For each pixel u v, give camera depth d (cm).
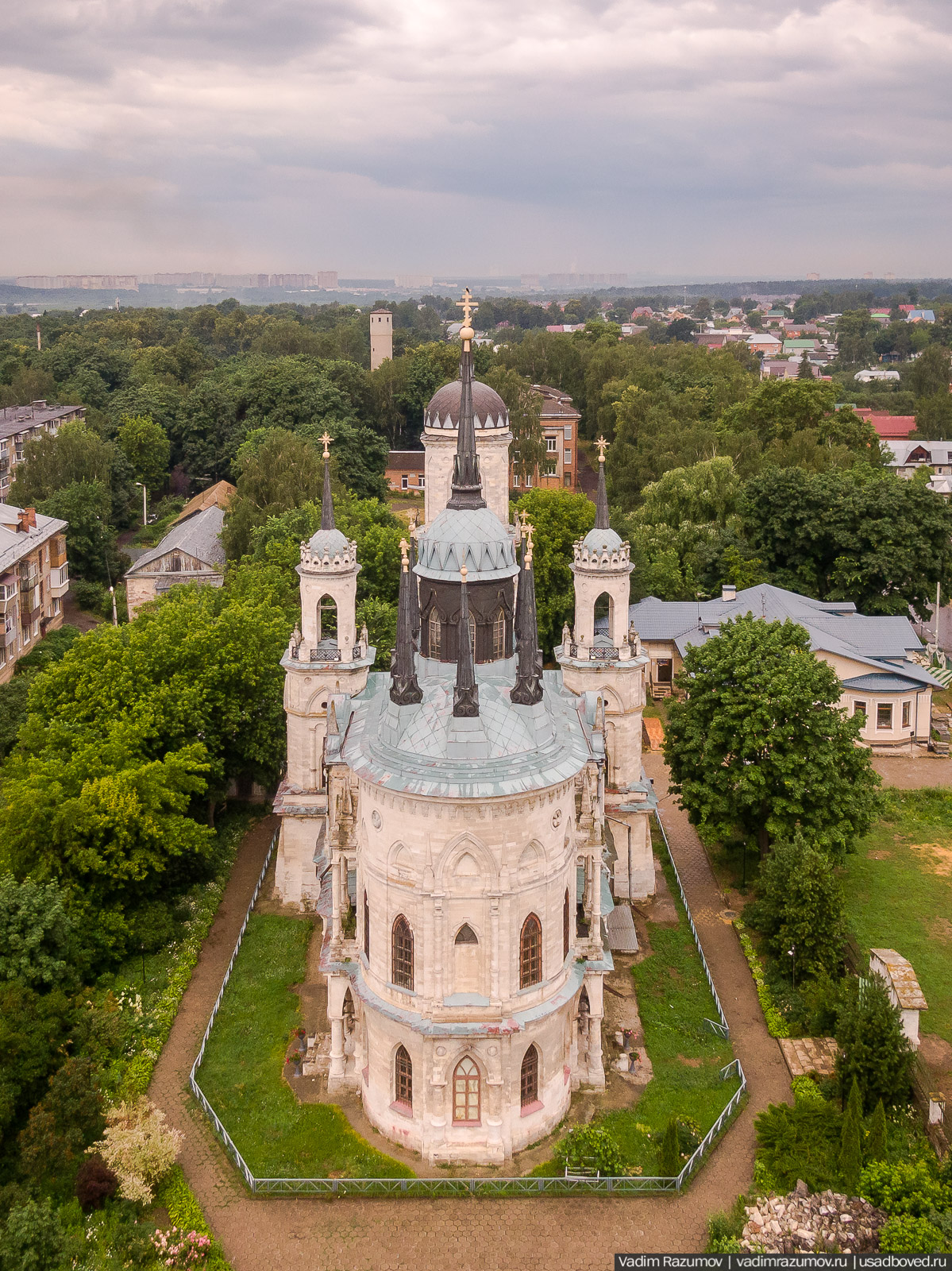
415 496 17750
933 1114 4812
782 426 14975
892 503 11125
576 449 18075
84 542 13762
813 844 6531
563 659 6675
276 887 7025
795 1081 5231
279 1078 5306
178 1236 4328
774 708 6706
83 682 7394
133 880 6200
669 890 7119
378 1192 4600
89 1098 4716
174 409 19138
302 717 6662
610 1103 5141
